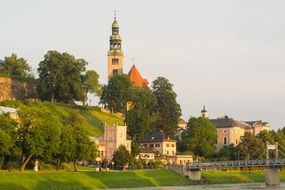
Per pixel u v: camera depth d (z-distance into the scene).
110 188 181.75
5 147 164.62
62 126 187.38
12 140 168.62
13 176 163.00
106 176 191.75
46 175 172.62
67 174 180.12
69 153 186.62
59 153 184.50
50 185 167.25
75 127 197.62
